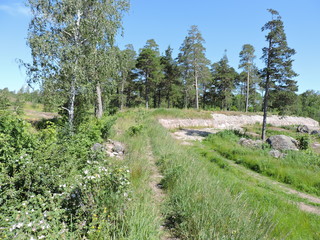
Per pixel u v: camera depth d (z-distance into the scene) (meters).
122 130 14.05
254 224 3.88
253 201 5.82
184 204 4.39
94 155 5.51
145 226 3.45
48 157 4.65
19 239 2.46
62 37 10.15
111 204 3.61
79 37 10.70
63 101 10.24
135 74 40.25
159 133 13.89
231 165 10.38
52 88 9.98
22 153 4.21
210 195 4.73
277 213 5.20
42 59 9.58
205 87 49.78
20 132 4.90
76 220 3.27
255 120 31.61
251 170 10.04
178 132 20.09
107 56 11.30
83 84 10.66
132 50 40.31
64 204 3.59
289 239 4.13
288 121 35.31
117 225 3.24
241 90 55.09
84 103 11.63
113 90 13.02
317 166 9.96
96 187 3.68
